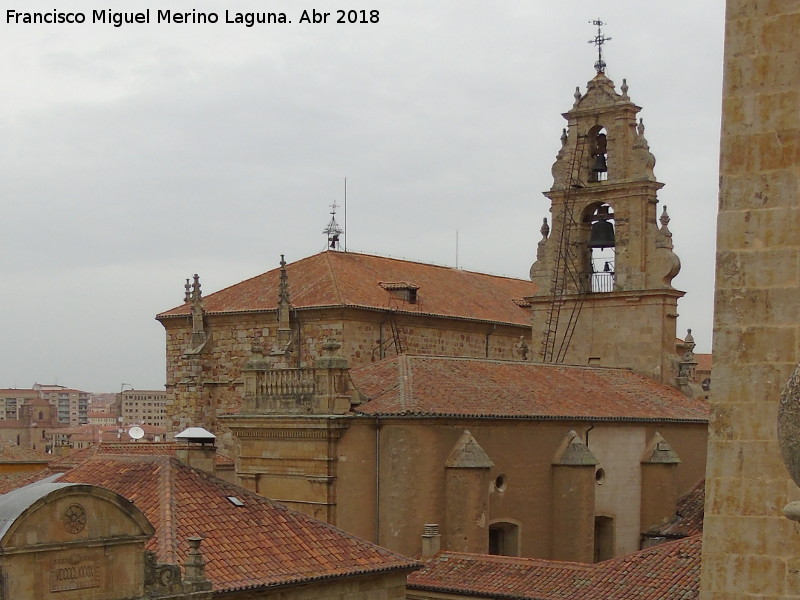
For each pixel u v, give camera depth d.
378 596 40.94
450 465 50.94
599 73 69.00
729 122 20.45
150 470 42.56
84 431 197.88
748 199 20.27
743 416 20.16
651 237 67.31
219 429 76.56
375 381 54.00
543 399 57.47
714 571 20.30
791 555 19.70
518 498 54.41
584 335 69.12
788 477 19.73
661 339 66.88
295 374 52.12
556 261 69.88
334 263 77.25
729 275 20.38
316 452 50.66
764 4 20.25
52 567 31.36
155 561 34.06
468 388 55.06
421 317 76.19
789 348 19.83
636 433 61.16
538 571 46.53
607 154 68.38
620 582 44.19
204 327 77.38
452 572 47.94
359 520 50.31
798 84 19.95
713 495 20.38
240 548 38.84
